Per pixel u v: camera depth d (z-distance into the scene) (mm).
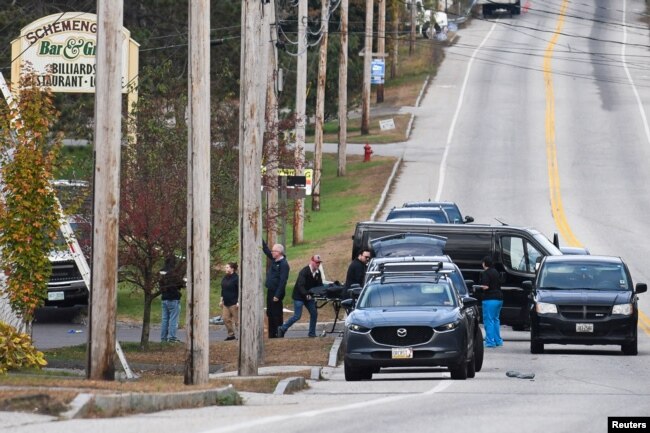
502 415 41938
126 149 83125
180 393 43344
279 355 75062
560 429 38156
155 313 103625
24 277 64500
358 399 48938
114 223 51812
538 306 74750
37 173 64500
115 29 51719
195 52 54750
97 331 51562
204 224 54469
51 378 50594
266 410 42750
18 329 64938
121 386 44750
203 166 54562
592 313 74000
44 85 72875
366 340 60125
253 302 63938
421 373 66438
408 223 93938
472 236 92938
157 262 86438
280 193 102562
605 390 53156
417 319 60000
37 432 33844
